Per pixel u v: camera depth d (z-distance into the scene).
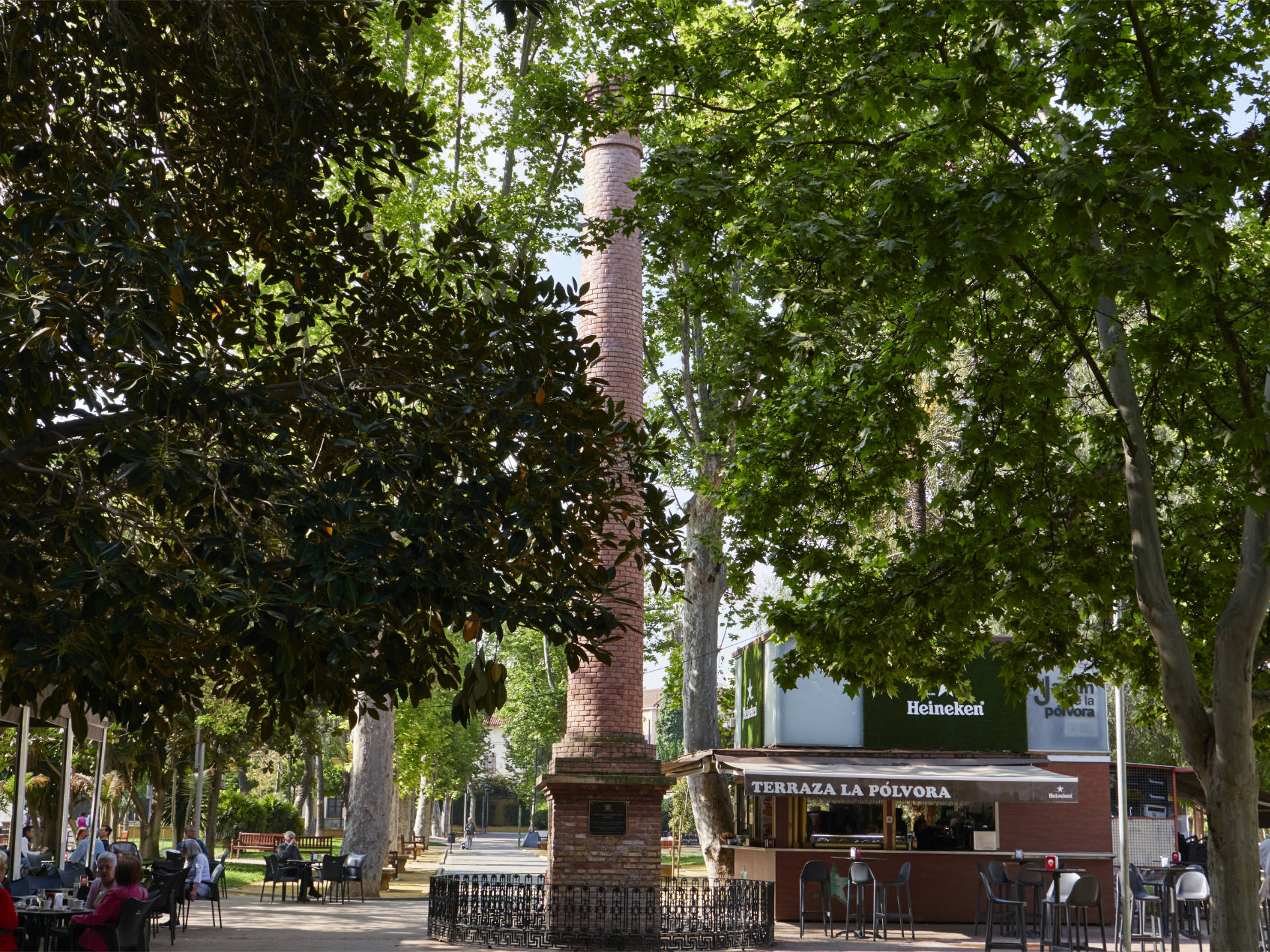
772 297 11.85
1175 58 10.17
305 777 65.75
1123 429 11.65
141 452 5.71
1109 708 28.00
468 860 58.50
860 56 10.94
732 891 20.47
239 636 5.87
